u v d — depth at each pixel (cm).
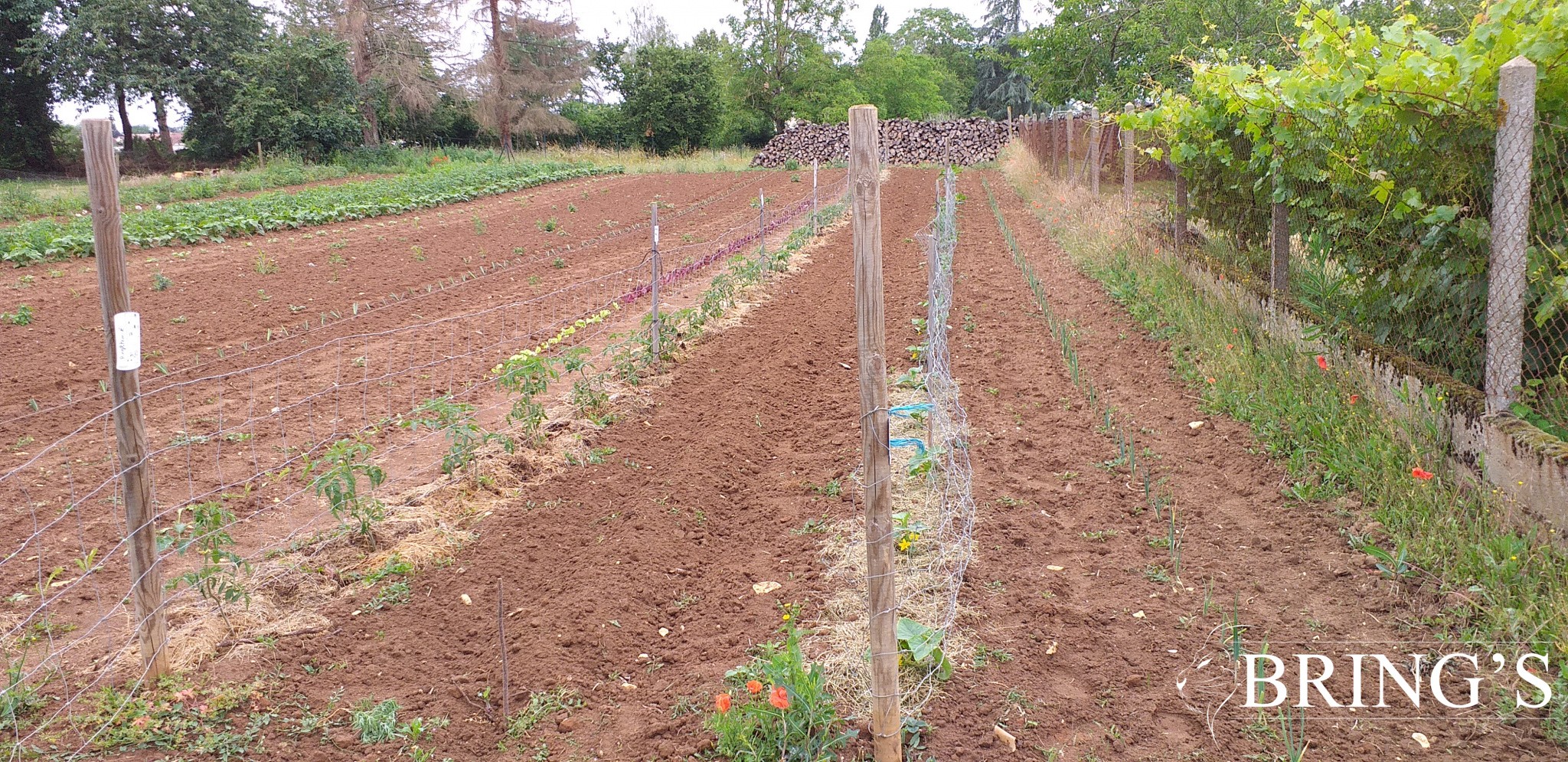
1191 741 347
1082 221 1456
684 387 795
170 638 409
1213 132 932
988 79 7150
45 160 4159
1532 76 473
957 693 375
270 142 3634
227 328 1049
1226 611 432
